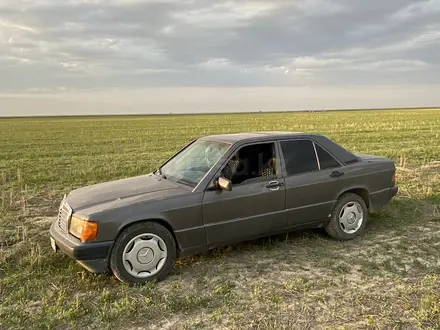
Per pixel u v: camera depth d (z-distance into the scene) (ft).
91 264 13.41
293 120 180.65
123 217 13.58
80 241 13.39
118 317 11.73
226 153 15.87
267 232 16.37
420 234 18.38
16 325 11.51
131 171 39.81
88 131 129.39
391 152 49.49
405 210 22.22
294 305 12.15
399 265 14.98
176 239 14.52
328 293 12.88
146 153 58.59
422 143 61.57
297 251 16.67
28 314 12.05
